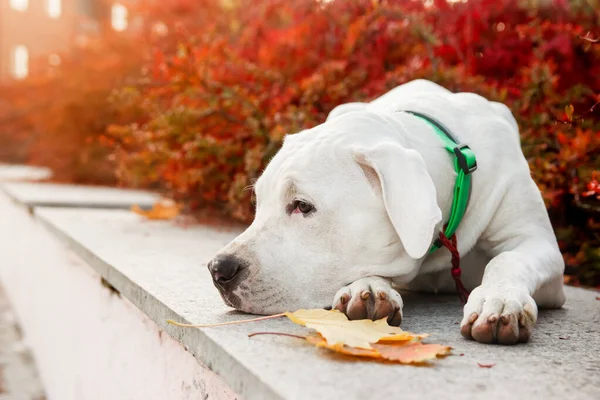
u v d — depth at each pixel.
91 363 2.95
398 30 4.29
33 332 4.59
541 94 3.61
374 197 1.97
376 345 1.62
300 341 1.67
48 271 4.23
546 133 3.60
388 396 1.30
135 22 8.96
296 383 1.35
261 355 1.53
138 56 8.53
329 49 4.73
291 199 1.99
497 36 4.50
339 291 1.89
